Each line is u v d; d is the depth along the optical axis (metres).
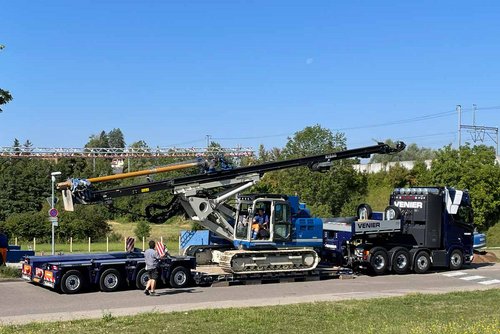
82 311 14.70
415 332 11.00
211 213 21.12
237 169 21.34
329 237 24.80
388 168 61.31
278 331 11.73
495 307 15.05
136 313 14.07
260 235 21.09
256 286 20.06
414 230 25.42
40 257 19.81
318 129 53.66
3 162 81.50
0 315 14.16
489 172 45.97
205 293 18.20
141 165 86.56
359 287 20.06
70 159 87.81
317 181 51.31
